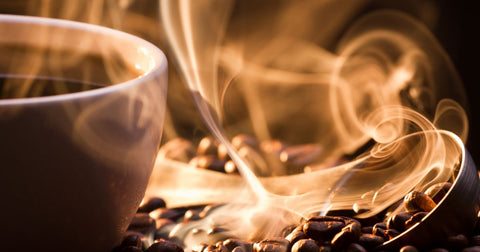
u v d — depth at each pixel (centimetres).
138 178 30
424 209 31
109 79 32
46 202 28
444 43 53
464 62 52
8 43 32
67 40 32
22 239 28
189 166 40
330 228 31
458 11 53
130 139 29
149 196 37
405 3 53
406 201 32
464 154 31
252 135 48
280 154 40
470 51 52
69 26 32
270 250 30
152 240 34
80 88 32
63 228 28
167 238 34
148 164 30
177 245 31
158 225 35
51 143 27
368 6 53
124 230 30
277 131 48
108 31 32
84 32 32
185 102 49
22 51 32
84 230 29
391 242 30
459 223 30
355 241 30
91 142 28
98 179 28
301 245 30
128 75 31
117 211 29
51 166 27
